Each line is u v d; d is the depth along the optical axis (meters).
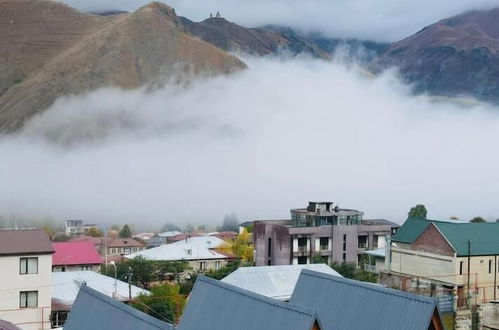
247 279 61.09
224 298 31.50
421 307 29.09
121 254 143.62
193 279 93.62
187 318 32.81
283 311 27.81
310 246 109.06
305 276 36.53
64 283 68.88
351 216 114.06
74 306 34.59
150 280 98.75
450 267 71.69
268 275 62.16
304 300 35.38
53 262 106.44
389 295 31.02
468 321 58.28
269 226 111.38
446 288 71.00
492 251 73.06
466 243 72.44
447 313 58.03
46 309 59.03
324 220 112.31
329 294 34.28
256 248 113.94
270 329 27.77
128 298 63.47
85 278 71.06
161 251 120.69
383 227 114.19
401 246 81.06
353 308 32.31
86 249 112.50
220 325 30.55
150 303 62.69
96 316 32.41
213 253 123.44
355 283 33.31
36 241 59.75
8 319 57.31
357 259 112.00
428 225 76.19
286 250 107.94
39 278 58.84
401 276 76.50
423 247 76.31
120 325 30.31
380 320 30.55
